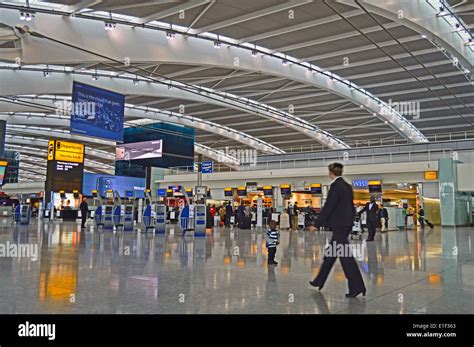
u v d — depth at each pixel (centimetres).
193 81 3178
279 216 2739
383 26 2223
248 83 3253
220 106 4069
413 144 3672
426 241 1580
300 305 482
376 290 574
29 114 4250
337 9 2042
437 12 2181
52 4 1925
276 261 883
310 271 749
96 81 3039
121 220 2186
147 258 915
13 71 2675
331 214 548
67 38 1991
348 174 3266
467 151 3136
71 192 3322
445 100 3697
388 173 3117
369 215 1614
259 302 495
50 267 751
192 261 876
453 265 845
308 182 3481
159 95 3384
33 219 3519
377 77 3195
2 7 1786
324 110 4116
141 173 4775
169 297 517
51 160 3250
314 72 3073
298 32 2364
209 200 4000
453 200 2853
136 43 2222
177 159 4831
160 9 1995
